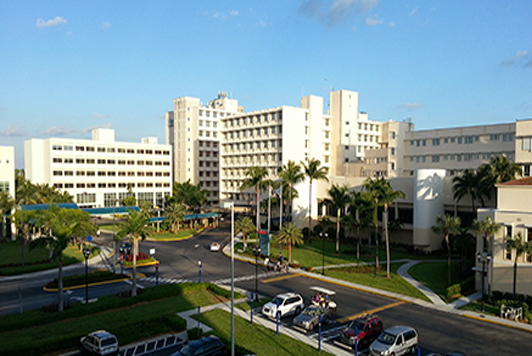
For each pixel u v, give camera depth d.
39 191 94.62
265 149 117.88
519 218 40.53
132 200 124.19
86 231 45.97
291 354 27.14
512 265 40.69
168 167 145.00
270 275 51.53
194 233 92.25
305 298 40.97
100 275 49.06
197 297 40.72
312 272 52.66
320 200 94.00
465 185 63.38
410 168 107.06
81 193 125.75
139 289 42.53
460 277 50.19
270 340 29.66
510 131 89.06
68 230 36.12
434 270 55.06
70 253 65.69
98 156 129.62
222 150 132.75
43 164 126.00
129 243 69.44
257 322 33.81
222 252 68.56
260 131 119.75
